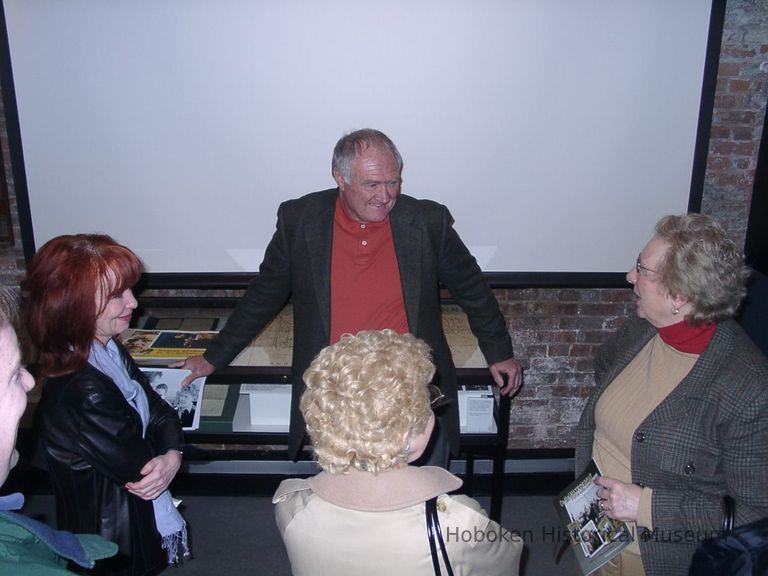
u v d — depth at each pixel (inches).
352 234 77.7
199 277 102.2
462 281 83.0
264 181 98.2
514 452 116.6
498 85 94.3
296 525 40.8
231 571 97.3
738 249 54.0
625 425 59.1
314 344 78.6
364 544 38.9
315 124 95.7
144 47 91.7
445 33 92.1
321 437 39.2
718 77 97.3
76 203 98.1
